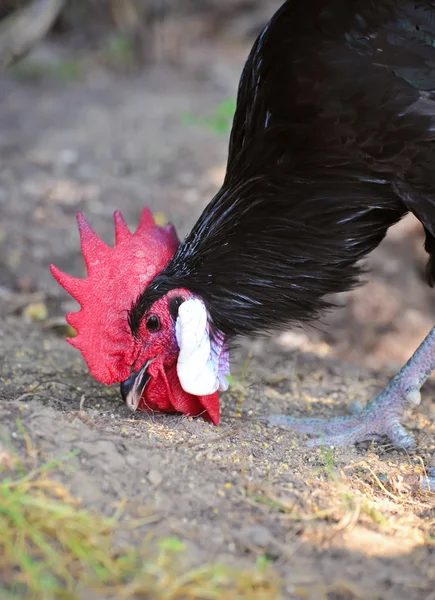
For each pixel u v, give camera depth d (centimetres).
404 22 523
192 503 460
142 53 1927
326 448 582
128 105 1653
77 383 653
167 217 1131
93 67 1902
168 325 545
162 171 1309
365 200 544
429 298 1052
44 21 1300
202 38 2164
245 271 553
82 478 452
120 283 550
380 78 511
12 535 403
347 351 941
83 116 1571
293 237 550
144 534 427
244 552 431
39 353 724
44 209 1130
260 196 548
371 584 420
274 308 561
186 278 551
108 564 399
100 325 542
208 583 397
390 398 592
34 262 974
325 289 568
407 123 512
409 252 1095
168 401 565
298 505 480
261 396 689
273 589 402
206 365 548
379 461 566
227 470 502
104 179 1258
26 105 1628
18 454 457
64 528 410
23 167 1285
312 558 436
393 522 483
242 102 563
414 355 585
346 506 483
